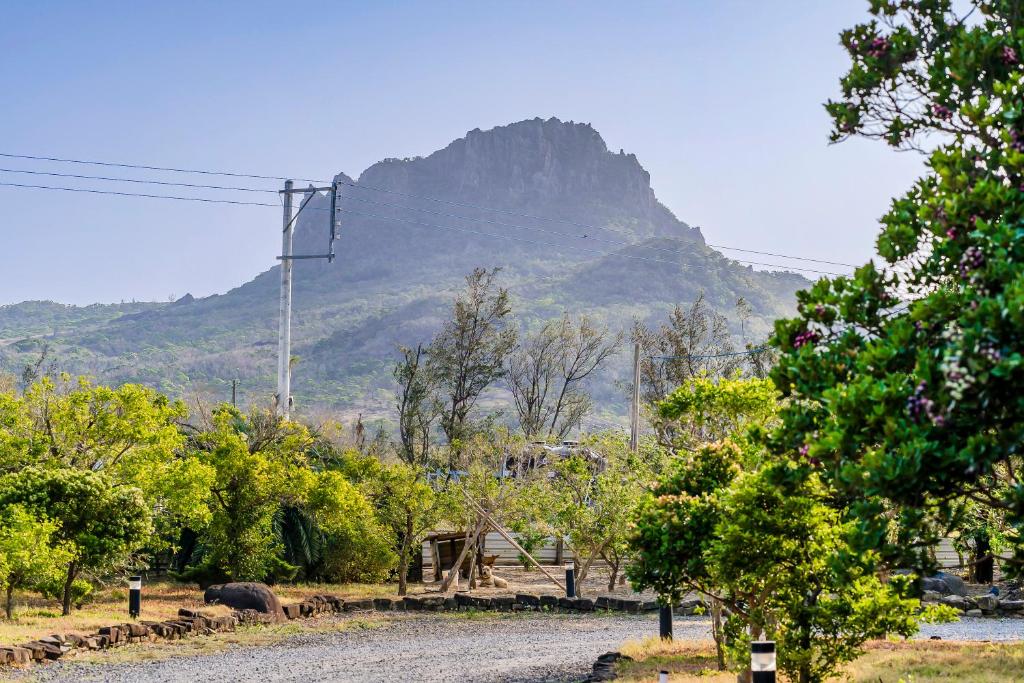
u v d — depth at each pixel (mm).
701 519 14109
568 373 74688
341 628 28062
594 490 35594
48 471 26172
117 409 31812
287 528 38562
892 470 7715
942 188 9273
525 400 70062
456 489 36750
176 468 30219
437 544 42500
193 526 31953
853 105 12578
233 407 39406
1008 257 8344
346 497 35094
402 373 54438
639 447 37062
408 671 20172
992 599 30953
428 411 58188
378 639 25875
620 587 39531
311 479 34688
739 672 14109
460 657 22406
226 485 34344
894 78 12445
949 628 26891
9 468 29172
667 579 14422
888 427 7832
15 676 18391
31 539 23875
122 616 26062
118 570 30844
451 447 41031
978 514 16016
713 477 15016
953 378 7484
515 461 41094
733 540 13023
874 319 9414
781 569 13523
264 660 21562
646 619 30969
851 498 9695
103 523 26109
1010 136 9180
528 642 25328
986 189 8711
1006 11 11844
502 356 60844
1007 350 7414
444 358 58469
